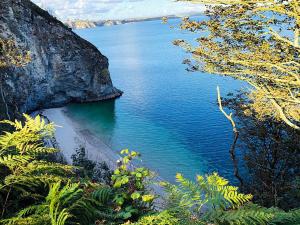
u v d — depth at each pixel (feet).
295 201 58.34
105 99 254.88
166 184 15.06
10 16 181.16
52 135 13.99
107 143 160.97
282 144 70.74
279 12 52.16
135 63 466.29
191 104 225.56
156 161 136.67
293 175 72.18
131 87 299.79
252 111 72.28
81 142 160.25
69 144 156.46
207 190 14.35
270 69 62.64
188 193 14.14
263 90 61.98
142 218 11.79
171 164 133.18
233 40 61.93
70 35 235.81
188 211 13.24
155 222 11.23
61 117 209.36
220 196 13.93
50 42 222.69
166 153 145.18
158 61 469.98
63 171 14.33
